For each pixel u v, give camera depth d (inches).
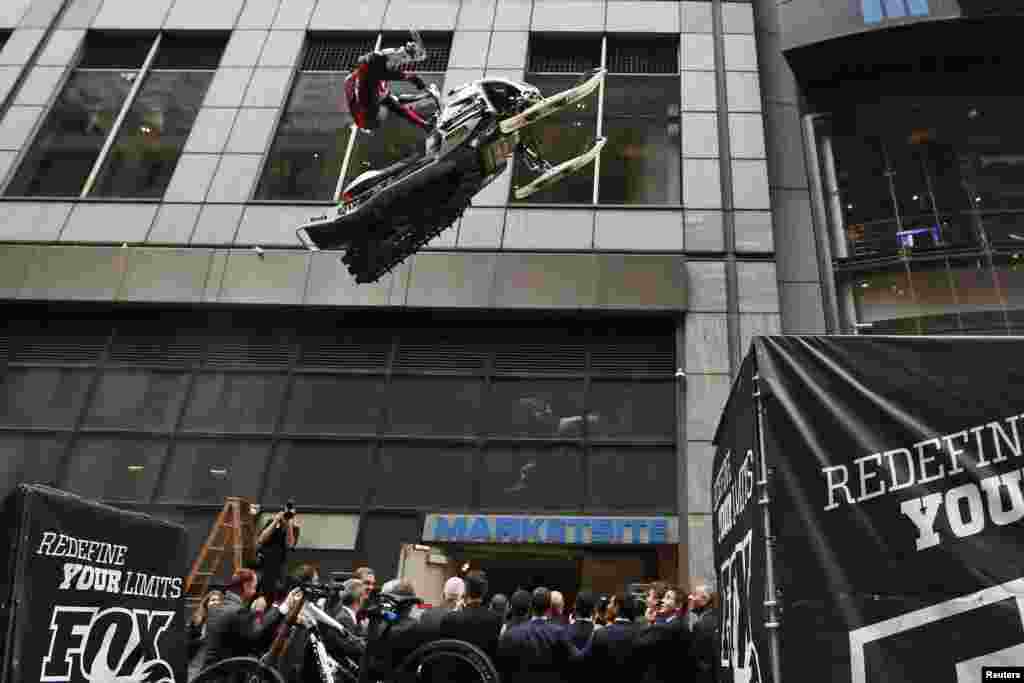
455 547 434.0
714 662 200.2
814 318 498.3
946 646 108.2
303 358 500.7
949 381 123.7
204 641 286.2
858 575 114.4
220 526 417.1
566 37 609.6
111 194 555.5
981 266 503.5
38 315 523.5
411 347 501.7
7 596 132.9
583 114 574.9
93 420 482.9
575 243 513.7
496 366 492.4
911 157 562.9
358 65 230.4
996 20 561.6
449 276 505.0
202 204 538.3
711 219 519.8
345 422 475.8
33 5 645.9
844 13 593.0
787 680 111.4
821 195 556.7
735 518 151.6
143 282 508.1
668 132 566.6
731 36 601.0
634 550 428.8
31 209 543.5
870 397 125.3
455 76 583.2
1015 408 119.7
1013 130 564.7
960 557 112.0
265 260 513.7
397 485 453.1
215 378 494.6
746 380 140.9
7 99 592.4
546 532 429.1
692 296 494.0
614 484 447.5
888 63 600.4
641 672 217.3
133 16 637.3
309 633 221.6
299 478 457.4
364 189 232.7
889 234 530.0
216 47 629.3
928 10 574.2
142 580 166.2
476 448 462.9
